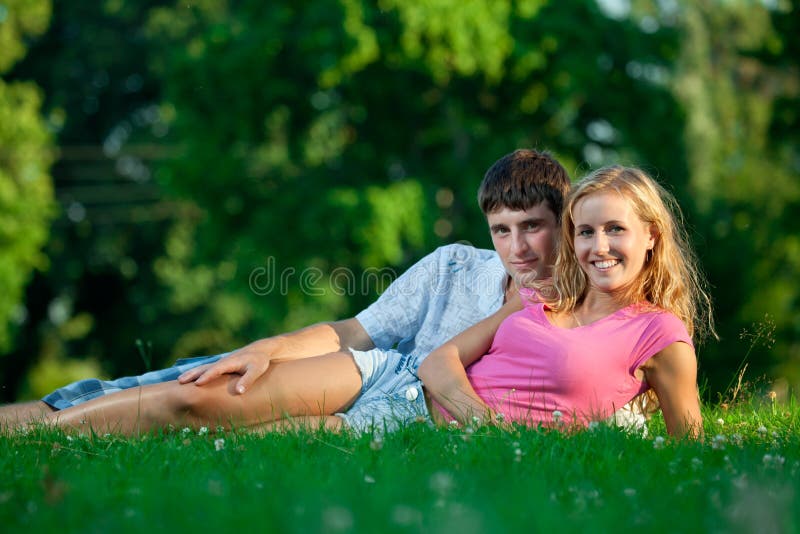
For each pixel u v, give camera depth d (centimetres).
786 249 3872
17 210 4306
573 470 575
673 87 3769
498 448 622
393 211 3177
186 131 3544
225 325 5044
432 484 504
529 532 421
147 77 5419
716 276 3141
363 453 620
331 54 3189
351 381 823
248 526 433
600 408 760
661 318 774
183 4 5053
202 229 3675
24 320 5356
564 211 798
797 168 4384
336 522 420
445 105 3416
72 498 496
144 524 446
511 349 800
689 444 682
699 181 3734
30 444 696
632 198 773
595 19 3350
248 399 786
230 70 3359
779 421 888
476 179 3198
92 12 5412
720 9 4225
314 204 3306
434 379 803
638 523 457
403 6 3144
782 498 485
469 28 3150
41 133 4509
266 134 3528
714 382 2705
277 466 584
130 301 5556
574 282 802
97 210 5488
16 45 4647
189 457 640
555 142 3422
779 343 2977
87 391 842
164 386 787
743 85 4309
